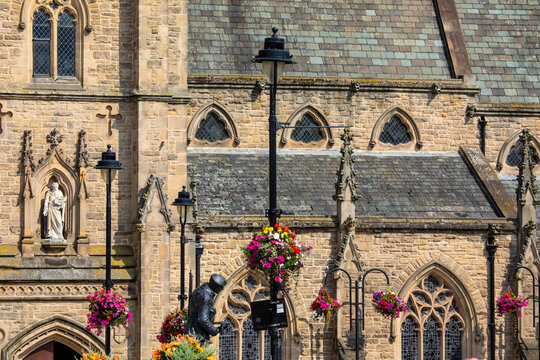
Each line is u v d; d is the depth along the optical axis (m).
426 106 81.44
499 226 73.94
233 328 71.31
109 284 60.66
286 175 76.50
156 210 68.81
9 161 68.69
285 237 48.41
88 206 69.31
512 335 74.06
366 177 77.69
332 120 80.06
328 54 82.75
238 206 72.44
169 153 70.19
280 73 47.88
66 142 69.38
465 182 78.50
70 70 70.25
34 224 68.69
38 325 67.56
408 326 73.81
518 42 87.75
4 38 69.19
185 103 70.50
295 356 71.31
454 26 85.56
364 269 72.56
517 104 83.00
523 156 74.88
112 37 70.31
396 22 85.56
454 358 74.38
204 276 70.12
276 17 83.69
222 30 82.00
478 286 74.06
